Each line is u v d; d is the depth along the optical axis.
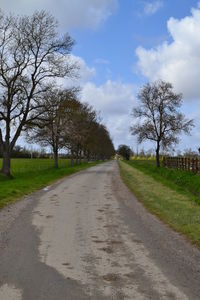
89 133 66.25
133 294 5.03
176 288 5.29
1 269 6.09
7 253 7.09
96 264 6.46
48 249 7.46
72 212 12.40
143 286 5.36
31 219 10.92
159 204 14.25
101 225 10.16
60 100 33.03
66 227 9.80
